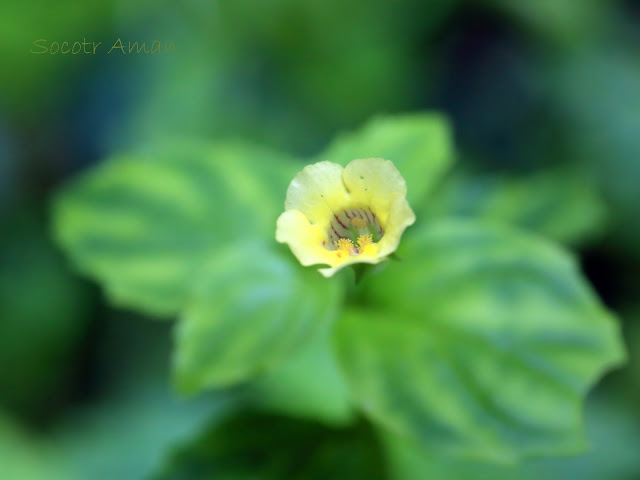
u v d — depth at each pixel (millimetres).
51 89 272
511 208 196
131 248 179
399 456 180
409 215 146
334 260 148
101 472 196
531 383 162
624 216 273
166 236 179
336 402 185
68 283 252
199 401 208
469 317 166
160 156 184
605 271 272
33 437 200
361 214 151
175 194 181
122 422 207
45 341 243
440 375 163
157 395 219
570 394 161
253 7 270
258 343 161
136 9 271
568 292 167
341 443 178
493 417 160
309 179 150
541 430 159
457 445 158
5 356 239
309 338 162
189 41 273
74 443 200
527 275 168
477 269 169
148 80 271
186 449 177
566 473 195
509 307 166
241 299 163
